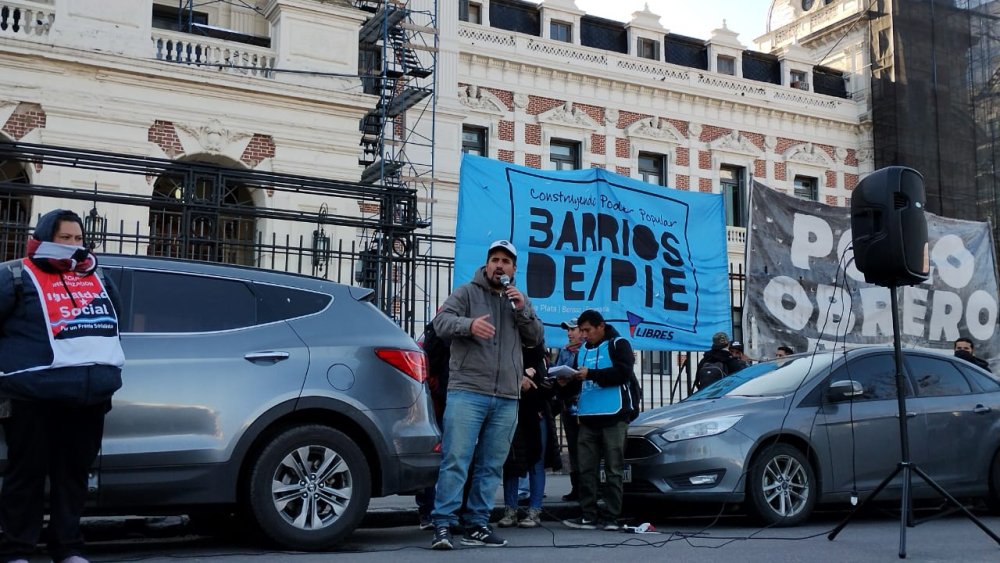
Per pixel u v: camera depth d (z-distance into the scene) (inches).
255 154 668.7
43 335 192.5
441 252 854.5
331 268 671.8
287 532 238.1
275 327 247.0
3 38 590.2
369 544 266.2
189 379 231.0
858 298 508.1
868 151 1221.7
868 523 332.8
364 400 249.0
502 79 1002.1
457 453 251.8
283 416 242.7
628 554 249.4
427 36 932.0
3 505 195.9
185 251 381.1
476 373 253.4
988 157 1122.0
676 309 458.0
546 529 311.0
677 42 1151.0
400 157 852.6
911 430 336.5
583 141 1042.7
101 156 370.3
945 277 544.1
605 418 305.4
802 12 1381.6
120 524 296.2
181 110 644.7
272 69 677.9
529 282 423.8
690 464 305.7
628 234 450.3
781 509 311.4
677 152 1101.1
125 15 637.3
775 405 321.4
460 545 259.3
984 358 549.6
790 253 492.1
